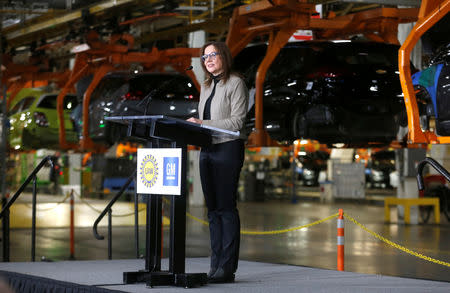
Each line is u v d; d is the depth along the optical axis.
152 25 38.75
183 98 34.03
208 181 12.88
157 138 11.55
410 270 22.84
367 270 22.86
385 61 26.75
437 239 32.16
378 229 37.50
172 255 12.05
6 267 16.22
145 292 11.37
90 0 35.12
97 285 12.30
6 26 40.53
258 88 27.08
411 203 40.22
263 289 12.03
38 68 46.97
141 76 35.66
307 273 15.31
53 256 27.25
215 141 12.68
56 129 48.38
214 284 12.59
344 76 26.09
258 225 40.75
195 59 45.59
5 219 19.55
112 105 35.84
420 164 12.39
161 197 12.50
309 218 45.62
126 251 28.95
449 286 13.33
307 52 27.14
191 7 35.91
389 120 26.58
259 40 33.50
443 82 19.88
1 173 36.03
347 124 26.34
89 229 38.44
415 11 29.28
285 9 27.30
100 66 39.22
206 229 38.34
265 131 27.28
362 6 44.09
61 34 41.72
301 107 26.80
